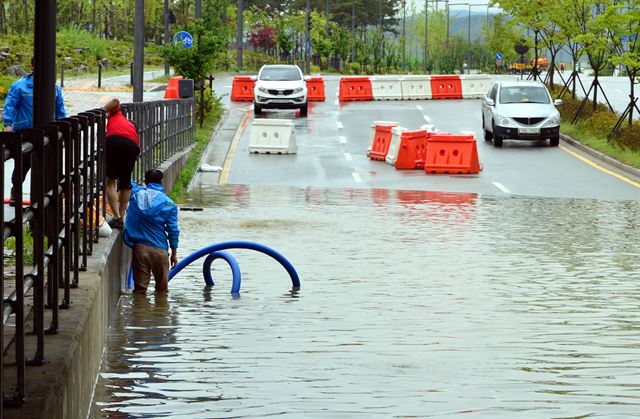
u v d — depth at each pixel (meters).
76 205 17.73
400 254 30.34
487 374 16.50
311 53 194.38
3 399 10.86
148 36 170.25
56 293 14.20
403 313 21.73
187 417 13.91
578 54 87.88
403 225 36.97
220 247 24.98
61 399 11.67
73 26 144.00
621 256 30.42
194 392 15.24
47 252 14.93
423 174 55.75
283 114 87.75
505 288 24.95
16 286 11.04
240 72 146.25
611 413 14.25
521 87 70.44
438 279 26.17
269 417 13.91
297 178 53.59
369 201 44.62
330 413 14.12
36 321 13.62
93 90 88.81
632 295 24.12
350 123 80.75
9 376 11.95
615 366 17.12
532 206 43.41
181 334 19.53
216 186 49.84
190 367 16.84
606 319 21.23
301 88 85.62
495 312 21.94
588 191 49.19
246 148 66.06
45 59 22.05
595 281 26.11
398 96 103.12
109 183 25.84
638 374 16.58
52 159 15.00
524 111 67.62
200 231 34.34
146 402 14.73
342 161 60.91
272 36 185.62
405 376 16.33
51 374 12.05
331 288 24.83
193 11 160.50
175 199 42.91
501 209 42.25
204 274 25.38
